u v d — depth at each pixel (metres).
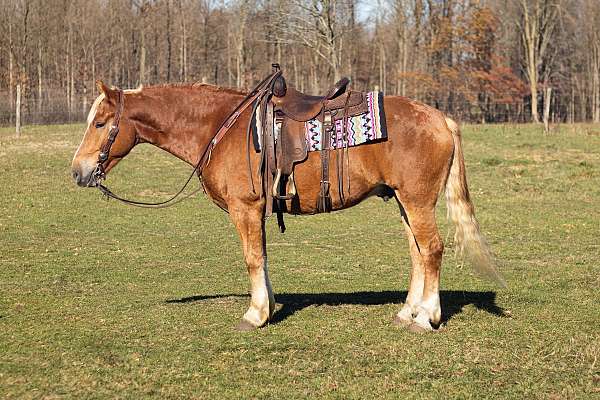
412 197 6.11
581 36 51.28
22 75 40.75
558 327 6.45
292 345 5.92
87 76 48.09
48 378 5.17
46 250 10.47
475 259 6.20
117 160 6.59
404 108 6.15
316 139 6.07
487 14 43.50
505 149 22.80
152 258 10.14
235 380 5.16
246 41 49.38
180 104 6.49
